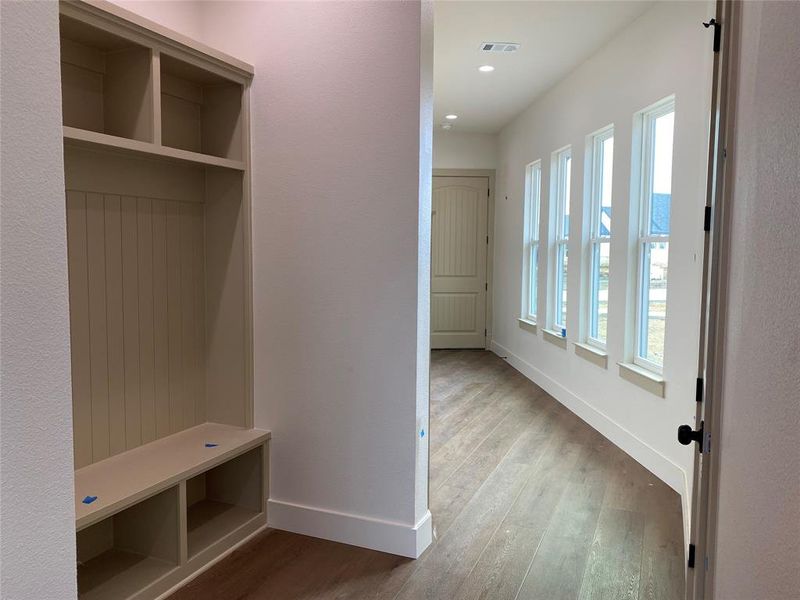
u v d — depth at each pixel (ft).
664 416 11.21
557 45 14.15
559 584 7.65
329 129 8.39
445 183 25.93
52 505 2.53
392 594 7.41
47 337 2.49
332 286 8.57
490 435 14.08
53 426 2.52
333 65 8.29
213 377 9.36
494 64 15.65
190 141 8.88
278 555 8.34
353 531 8.64
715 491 4.45
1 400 2.30
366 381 8.46
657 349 12.29
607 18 12.48
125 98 7.37
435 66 15.80
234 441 8.57
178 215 8.76
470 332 26.63
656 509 9.93
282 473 9.09
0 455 2.30
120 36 6.81
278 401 9.03
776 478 2.70
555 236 18.56
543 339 18.98
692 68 10.31
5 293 2.31
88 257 7.47
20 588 2.40
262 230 8.91
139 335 8.22
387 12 7.96
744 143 3.78
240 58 8.80
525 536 8.97
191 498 9.34
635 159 12.80
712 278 4.44
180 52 7.56
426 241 8.38
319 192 8.53
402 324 8.21
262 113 8.75
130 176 7.94
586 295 15.81
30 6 2.41
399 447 8.33
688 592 5.49
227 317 9.18
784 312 2.65
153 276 8.39
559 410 16.38
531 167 21.15
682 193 10.61
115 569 7.45
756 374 3.14
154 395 8.50
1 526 2.32
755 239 3.28
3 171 2.31
